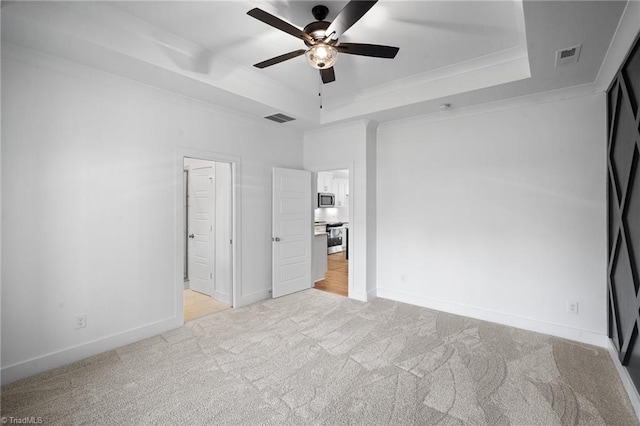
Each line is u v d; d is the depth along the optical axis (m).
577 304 3.16
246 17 2.48
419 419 1.98
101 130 2.87
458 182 3.91
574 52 2.48
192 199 5.00
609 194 2.94
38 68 2.50
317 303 4.32
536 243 3.39
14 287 2.41
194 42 2.87
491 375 2.49
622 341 2.51
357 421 1.97
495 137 3.65
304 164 5.14
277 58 2.40
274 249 4.56
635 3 1.86
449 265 3.98
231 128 4.02
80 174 2.75
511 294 3.54
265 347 2.98
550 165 3.32
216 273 4.59
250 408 2.09
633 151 2.33
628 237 2.46
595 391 2.28
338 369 2.58
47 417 1.99
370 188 4.51
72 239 2.71
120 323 3.01
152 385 2.35
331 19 2.46
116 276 2.99
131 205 3.09
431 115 4.10
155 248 3.28
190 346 3.00
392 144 4.48
